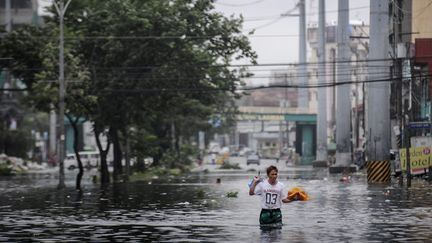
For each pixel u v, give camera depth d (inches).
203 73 3747.5
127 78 3607.3
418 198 2258.9
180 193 2672.2
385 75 3457.2
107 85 3612.2
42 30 3646.7
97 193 2728.8
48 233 1397.6
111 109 3681.1
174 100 3944.4
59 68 3161.9
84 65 3604.8
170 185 3336.6
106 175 3730.3
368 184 3159.5
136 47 3582.7
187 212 1843.0
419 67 3924.7
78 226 1521.9
